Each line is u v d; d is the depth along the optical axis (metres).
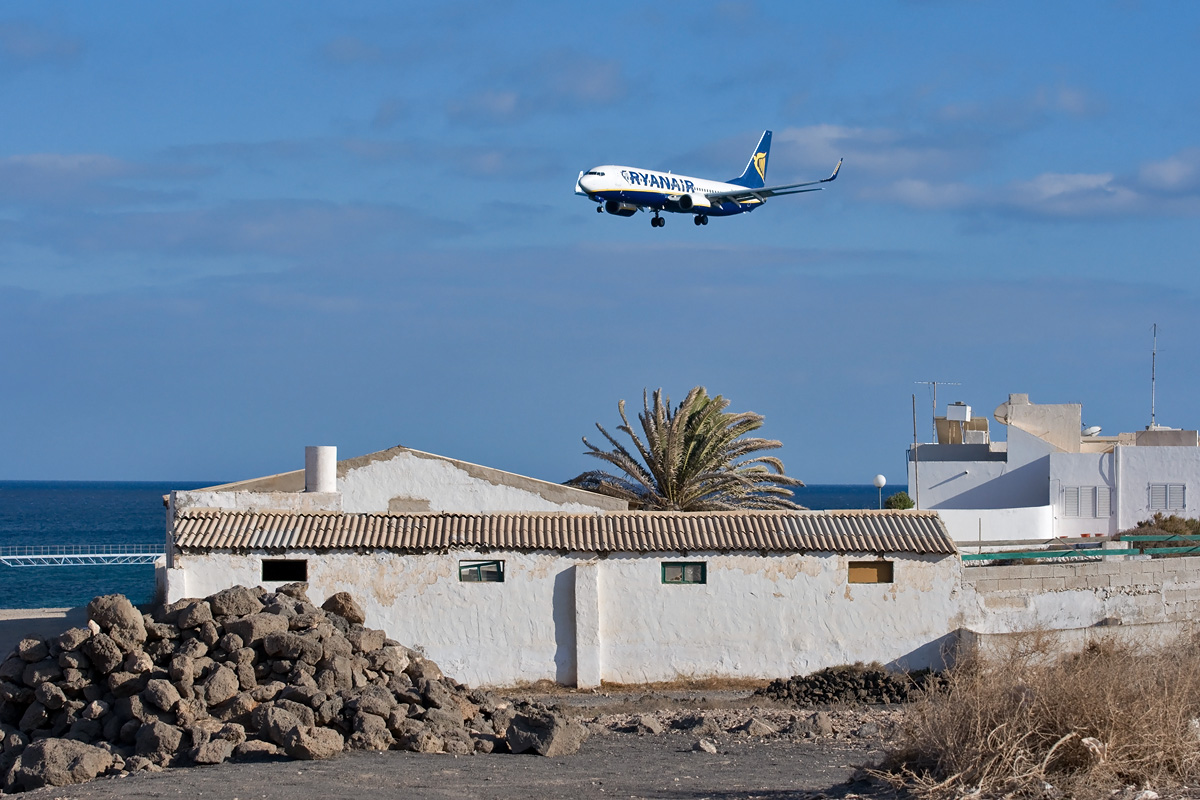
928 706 29.23
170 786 30.34
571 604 63.78
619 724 47.16
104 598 38.97
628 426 94.81
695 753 38.41
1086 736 26.06
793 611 64.44
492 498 78.81
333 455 68.88
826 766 35.41
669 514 68.06
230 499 65.81
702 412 95.25
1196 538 88.19
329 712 36.56
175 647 39.12
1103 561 73.62
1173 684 28.31
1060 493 118.88
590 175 127.19
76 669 37.88
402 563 63.34
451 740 37.16
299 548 62.66
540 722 37.78
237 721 36.91
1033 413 129.62
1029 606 69.00
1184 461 117.31
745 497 95.56
